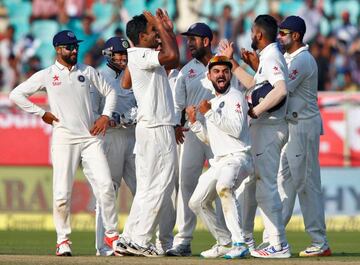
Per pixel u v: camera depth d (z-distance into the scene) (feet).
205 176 99.25
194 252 123.24
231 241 101.65
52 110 107.04
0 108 176.86
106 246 111.04
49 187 176.04
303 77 105.19
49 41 224.94
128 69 104.99
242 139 97.71
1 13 226.17
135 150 103.45
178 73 117.29
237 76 103.09
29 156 176.55
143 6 223.71
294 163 107.14
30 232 167.12
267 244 107.45
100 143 107.45
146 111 101.14
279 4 222.69
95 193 107.24
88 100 107.24
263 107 96.99
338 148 173.99
